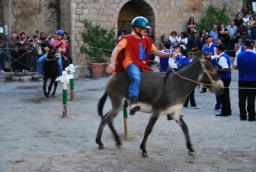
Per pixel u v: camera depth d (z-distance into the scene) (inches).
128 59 295.1
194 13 917.8
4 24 849.5
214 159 290.4
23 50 789.9
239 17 882.8
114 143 333.4
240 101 421.4
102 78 804.0
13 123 410.0
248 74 411.2
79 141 340.5
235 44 837.8
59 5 868.0
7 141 339.6
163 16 893.2
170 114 293.7
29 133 368.5
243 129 384.5
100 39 848.3
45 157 294.2
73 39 828.6
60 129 384.5
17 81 747.4
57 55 563.5
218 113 462.0
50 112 466.9
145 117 437.1
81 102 529.3
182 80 285.6
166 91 283.4
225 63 430.3
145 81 291.6
